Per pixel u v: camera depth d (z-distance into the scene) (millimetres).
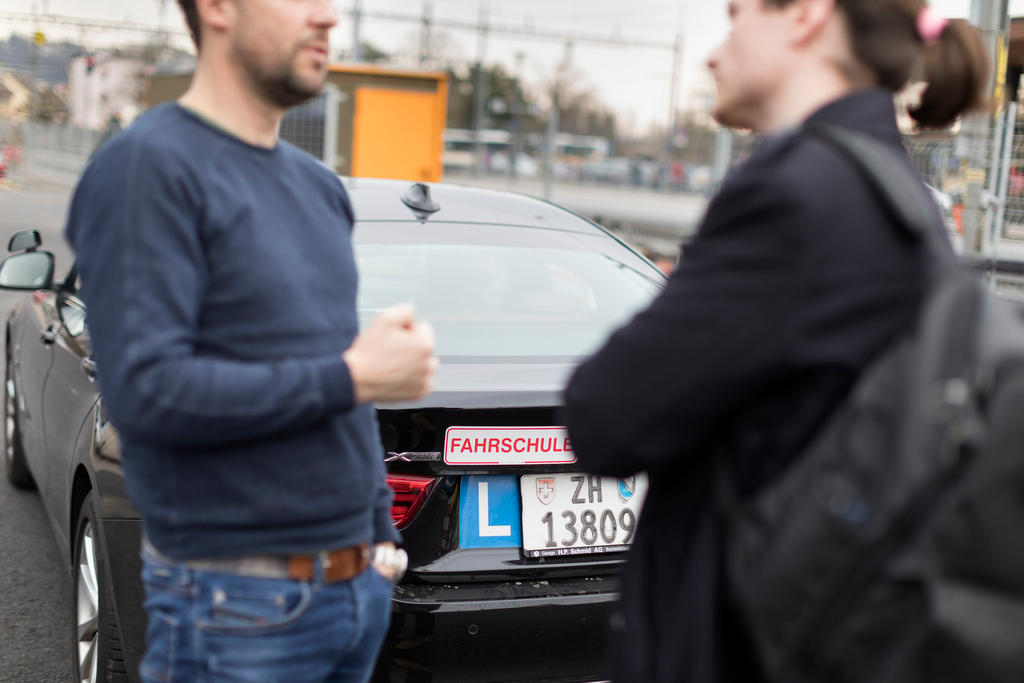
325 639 1685
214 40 1632
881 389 1154
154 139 1535
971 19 6672
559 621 2484
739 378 1235
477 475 2500
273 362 1584
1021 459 1089
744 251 1238
